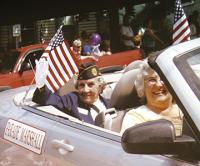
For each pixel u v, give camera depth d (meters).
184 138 2.16
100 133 2.81
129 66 3.97
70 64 3.63
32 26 16.84
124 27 12.91
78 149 2.84
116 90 3.71
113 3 14.53
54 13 16.27
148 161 2.44
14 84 8.54
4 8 16.86
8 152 3.43
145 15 13.98
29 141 3.26
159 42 9.38
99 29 15.15
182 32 3.69
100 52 10.57
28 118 3.37
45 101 3.53
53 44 3.58
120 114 3.35
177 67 2.28
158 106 3.17
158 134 2.11
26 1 16.53
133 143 2.12
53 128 3.11
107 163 2.63
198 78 2.26
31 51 8.87
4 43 17.53
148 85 3.15
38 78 3.48
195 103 2.17
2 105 3.77
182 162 2.30
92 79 3.74
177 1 3.69
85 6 15.42
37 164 3.16
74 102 3.70
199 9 14.05
